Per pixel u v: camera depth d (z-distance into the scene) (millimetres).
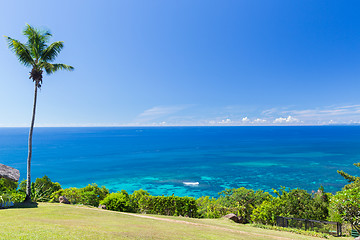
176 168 90625
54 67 19281
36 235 6898
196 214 24109
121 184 64062
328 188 59500
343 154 129250
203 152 149125
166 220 15180
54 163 100375
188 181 68188
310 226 18703
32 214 11320
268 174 77938
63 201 20969
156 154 138250
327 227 18484
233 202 29281
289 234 15383
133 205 22969
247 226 18422
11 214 11000
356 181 23266
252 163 102500
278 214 21719
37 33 18812
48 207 14547
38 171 81812
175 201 23750
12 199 16188
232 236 11289
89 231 8211
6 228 7582
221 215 26625
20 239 6328
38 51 18781
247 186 62094
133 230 9672
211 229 13148
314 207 21234
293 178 71250
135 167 92438
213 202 29672
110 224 10578
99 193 29266
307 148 166500
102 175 75875
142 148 175750
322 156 122375
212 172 82188
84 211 14328
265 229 17438
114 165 97250
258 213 24250
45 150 155625
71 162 104062
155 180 69250
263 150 158000
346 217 13203
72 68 20250
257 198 29375
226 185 63250
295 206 22031
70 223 9562
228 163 103250
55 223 9227
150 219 14688
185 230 11477
